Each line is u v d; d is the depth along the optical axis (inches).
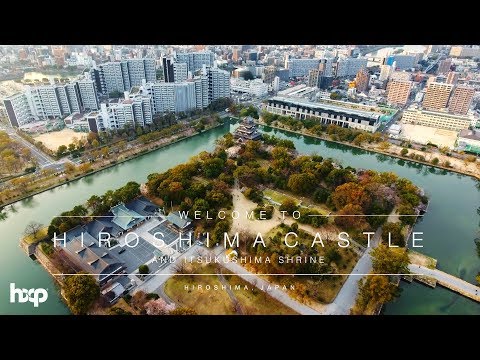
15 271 7377.0
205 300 6427.2
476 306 6633.9
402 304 6653.5
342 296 6555.1
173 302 6397.6
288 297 6501.0
